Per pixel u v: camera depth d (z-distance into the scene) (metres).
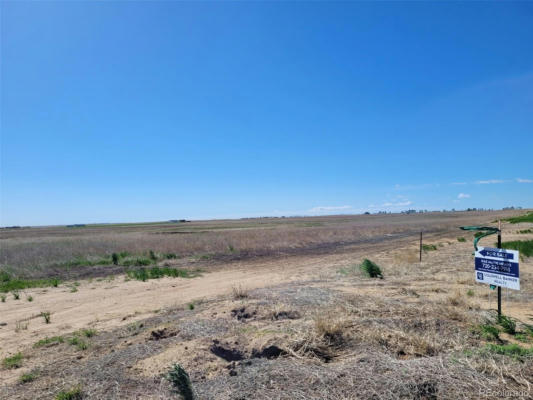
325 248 26.58
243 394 3.53
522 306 7.21
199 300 9.41
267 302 7.60
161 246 25.45
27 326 7.91
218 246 26.31
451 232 42.41
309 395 3.37
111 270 17.41
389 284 9.76
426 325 5.61
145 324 7.23
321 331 5.21
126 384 4.20
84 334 6.91
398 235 39.53
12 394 4.31
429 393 3.32
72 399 3.98
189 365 4.54
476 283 9.59
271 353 4.90
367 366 3.85
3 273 16.11
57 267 18.36
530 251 14.99
